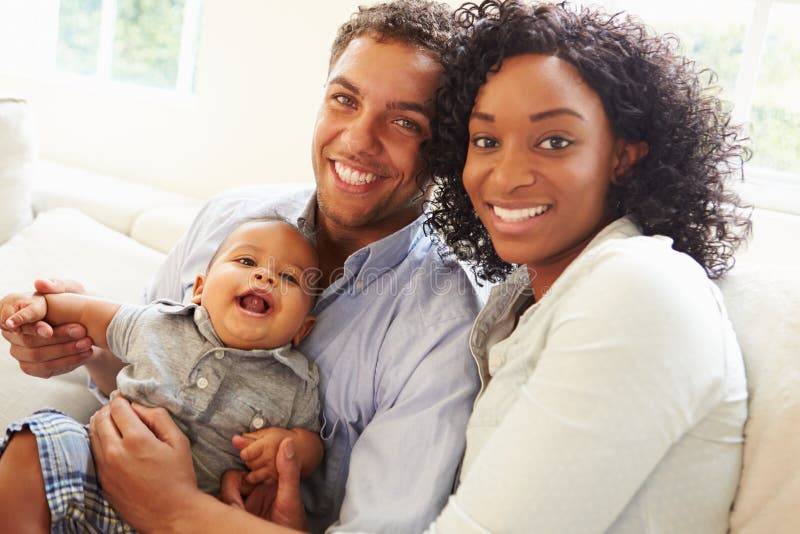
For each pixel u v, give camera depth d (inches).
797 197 65.5
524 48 37.6
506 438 32.5
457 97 41.5
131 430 40.3
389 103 44.9
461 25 46.2
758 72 68.9
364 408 45.8
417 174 47.2
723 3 69.7
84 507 39.7
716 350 32.8
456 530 32.4
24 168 73.0
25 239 67.5
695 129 40.4
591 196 38.1
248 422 44.3
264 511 43.5
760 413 34.2
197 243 55.7
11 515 38.0
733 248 42.8
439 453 40.1
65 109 100.4
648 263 33.1
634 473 30.9
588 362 31.3
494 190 38.3
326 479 46.5
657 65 39.6
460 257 48.6
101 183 87.2
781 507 32.2
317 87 82.1
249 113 87.1
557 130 36.9
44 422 40.0
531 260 39.1
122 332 46.1
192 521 38.5
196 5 95.7
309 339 48.6
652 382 30.7
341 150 46.1
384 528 38.7
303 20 82.0
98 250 67.6
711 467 32.9
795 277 39.4
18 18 104.5
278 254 47.1
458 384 42.6
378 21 46.1
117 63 102.7
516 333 39.4
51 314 47.2
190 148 92.0
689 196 40.5
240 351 45.1
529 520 30.8
